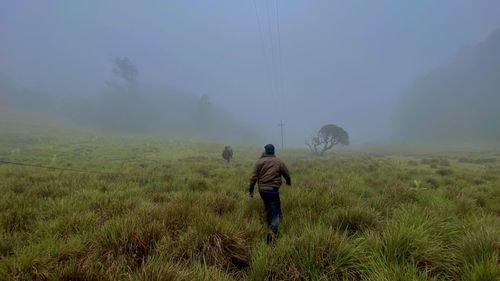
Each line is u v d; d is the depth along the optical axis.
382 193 8.12
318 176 11.79
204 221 4.40
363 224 4.85
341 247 3.69
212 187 8.93
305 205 6.11
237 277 3.59
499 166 22.48
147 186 8.98
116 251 3.76
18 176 11.61
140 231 4.00
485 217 5.07
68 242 3.92
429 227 4.30
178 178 10.76
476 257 3.39
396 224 4.22
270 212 5.42
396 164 23.34
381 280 3.03
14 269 3.12
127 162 23.38
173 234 4.32
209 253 3.87
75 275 3.08
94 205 6.19
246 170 15.42
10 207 5.88
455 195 7.84
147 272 3.01
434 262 3.47
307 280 3.38
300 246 3.81
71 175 11.79
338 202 6.24
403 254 3.54
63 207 5.77
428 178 12.23
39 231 4.54
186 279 3.02
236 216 5.30
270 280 3.50
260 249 3.94
